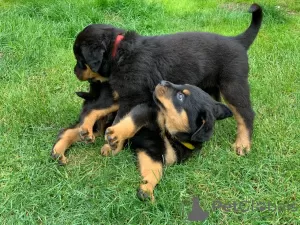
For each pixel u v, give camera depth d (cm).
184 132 66
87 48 70
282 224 58
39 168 64
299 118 78
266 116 79
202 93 67
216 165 67
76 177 63
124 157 67
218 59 73
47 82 87
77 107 79
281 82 89
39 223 57
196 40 74
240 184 64
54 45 99
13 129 72
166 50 72
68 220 57
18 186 61
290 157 69
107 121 74
